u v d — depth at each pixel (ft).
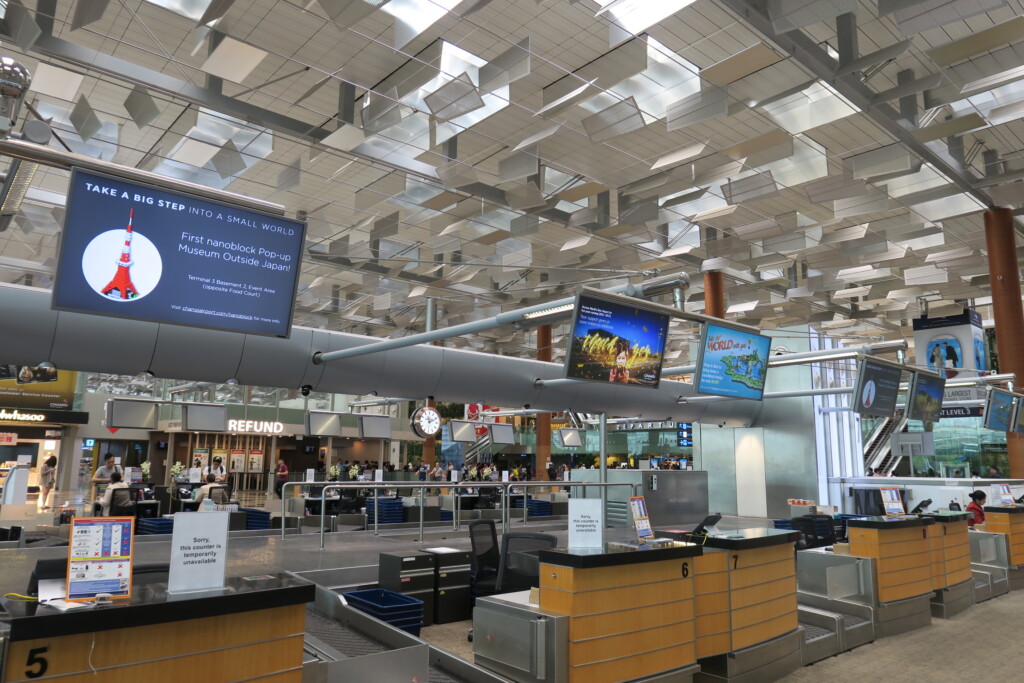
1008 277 41.27
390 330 84.38
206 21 25.09
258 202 14.65
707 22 28.63
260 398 103.65
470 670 17.28
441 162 36.96
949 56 26.81
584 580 15.81
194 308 14.08
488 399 48.93
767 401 69.92
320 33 29.78
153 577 12.87
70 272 12.72
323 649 15.28
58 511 50.65
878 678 19.40
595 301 22.80
